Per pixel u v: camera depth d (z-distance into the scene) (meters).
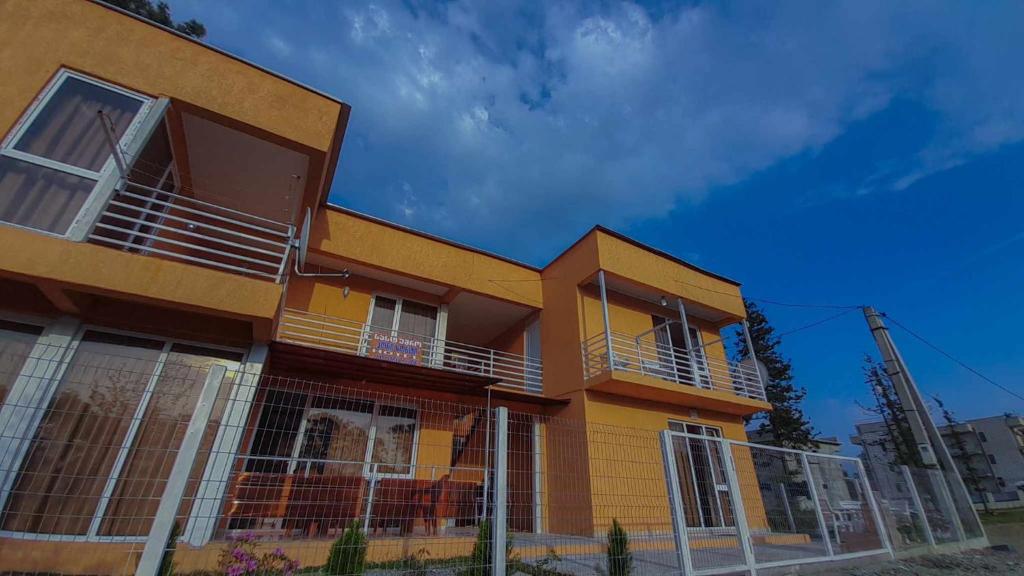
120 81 5.78
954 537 9.35
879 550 7.14
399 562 5.06
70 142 5.27
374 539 5.53
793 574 5.66
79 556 4.49
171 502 2.90
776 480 6.73
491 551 4.23
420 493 6.50
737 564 5.18
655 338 11.86
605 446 7.66
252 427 6.82
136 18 6.17
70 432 5.00
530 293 11.88
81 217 4.95
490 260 11.45
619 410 9.88
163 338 5.89
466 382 8.45
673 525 4.69
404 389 8.75
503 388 10.05
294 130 6.77
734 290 13.26
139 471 5.12
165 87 6.03
